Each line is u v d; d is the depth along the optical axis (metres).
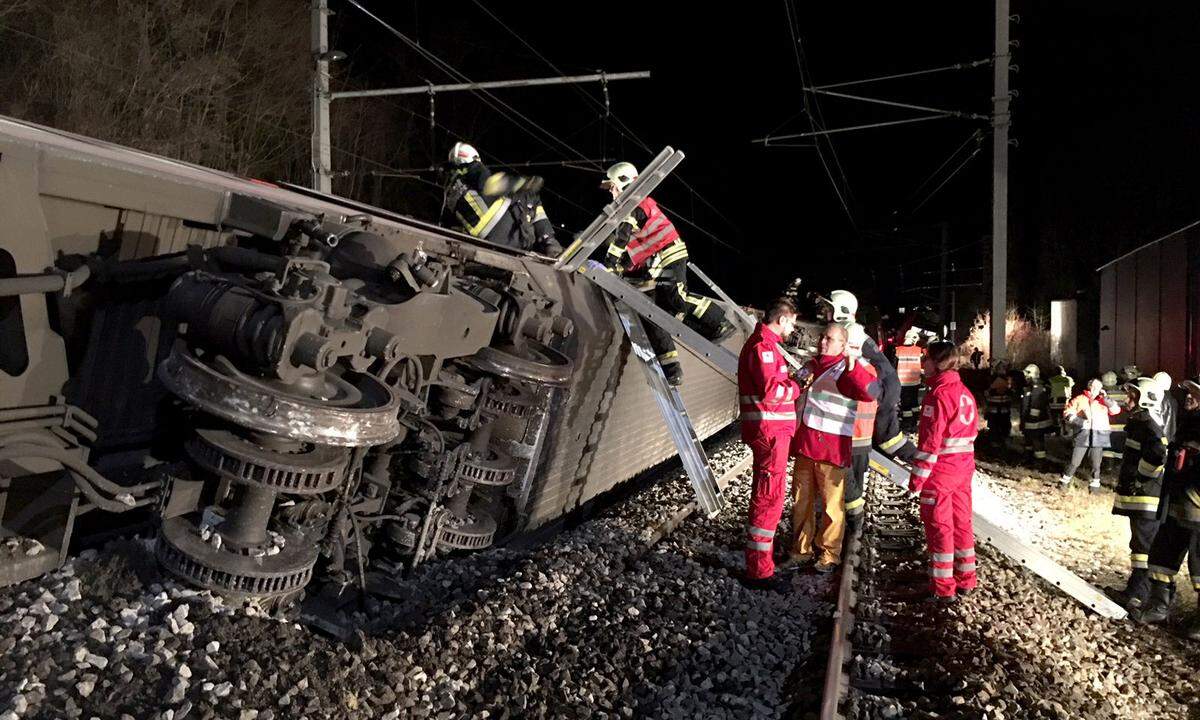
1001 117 19.80
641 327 8.62
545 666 4.76
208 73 21.20
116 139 19.64
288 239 4.45
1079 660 6.35
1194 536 7.54
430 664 4.43
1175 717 5.75
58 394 3.96
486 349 5.75
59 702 3.16
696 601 6.41
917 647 5.98
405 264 4.66
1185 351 18.16
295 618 4.59
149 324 4.62
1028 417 16.80
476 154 8.74
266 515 4.14
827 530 7.79
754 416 7.20
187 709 3.29
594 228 8.39
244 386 3.71
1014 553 8.10
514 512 6.84
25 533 3.93
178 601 3.93
